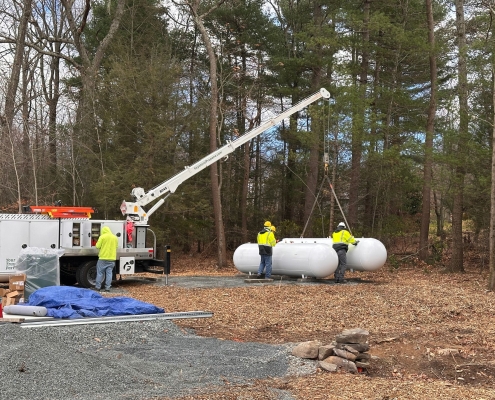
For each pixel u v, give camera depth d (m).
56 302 11.29
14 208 25.39
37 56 31.28
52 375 7.00
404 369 8.37
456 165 20.91
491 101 21.28
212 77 25.33
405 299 13.93
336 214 31.00
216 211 25.66
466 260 25.77
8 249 15.34
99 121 26.38
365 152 24.77
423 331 10.52
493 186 16.23
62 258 16.16
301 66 29.19
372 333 10.35
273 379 7.48
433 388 7.26
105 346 8.78
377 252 18.81
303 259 18.16
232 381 7.21
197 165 18.86
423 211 24.25
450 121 23.19
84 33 32.91
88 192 26.58
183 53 34.19
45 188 26.17
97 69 27.33
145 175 25.36
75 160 26.38
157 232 25.91
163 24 33.16
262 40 32.03
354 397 6.76
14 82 26.03
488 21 22.92
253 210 34.94
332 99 26.06
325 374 7.78
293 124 29.91
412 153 25.42
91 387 6.68
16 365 7.21
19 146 26.36
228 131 32.50
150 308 11.48
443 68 32.03
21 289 12.28
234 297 14.25
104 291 15.39
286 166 32.41
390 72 29.98
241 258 19.91
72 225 16.00
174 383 7.02
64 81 30.75
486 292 15.55
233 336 10.00
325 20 31.17
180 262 29.62
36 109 31.33
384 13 26.30
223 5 31.53
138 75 25.62
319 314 12.01
